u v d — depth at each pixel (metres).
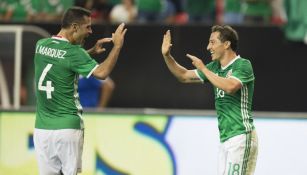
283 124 28.28
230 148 22.92
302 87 29.83
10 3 33.03
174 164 28.61
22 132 29.28
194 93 30.14
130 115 28.84
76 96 23.02
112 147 28.88
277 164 28.25
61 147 22.83
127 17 32.75
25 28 30.47
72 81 22.81
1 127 29.38
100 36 30.28
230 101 22.97
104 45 30.19
